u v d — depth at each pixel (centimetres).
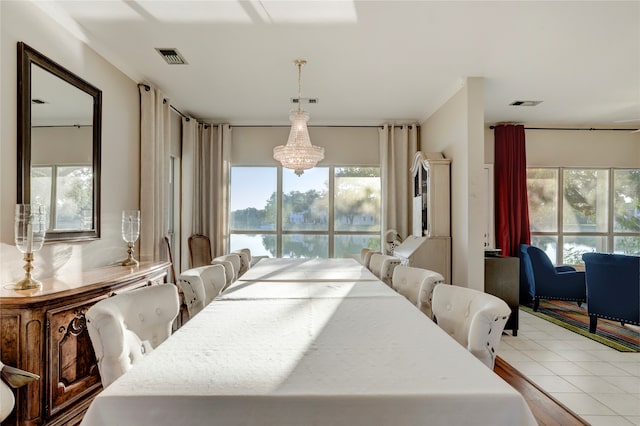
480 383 88
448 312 155
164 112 426
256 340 121
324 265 324
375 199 570
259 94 430
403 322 142
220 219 533
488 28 279
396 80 387
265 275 262
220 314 153
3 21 210
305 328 134
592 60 338
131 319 131
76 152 274
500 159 556
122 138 346
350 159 563
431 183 427
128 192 356
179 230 505
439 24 273
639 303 339
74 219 271
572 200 579
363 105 473
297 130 347
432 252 420
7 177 213
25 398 175
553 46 309
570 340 350
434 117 490
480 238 378
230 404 81
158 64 342
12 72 217
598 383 258
